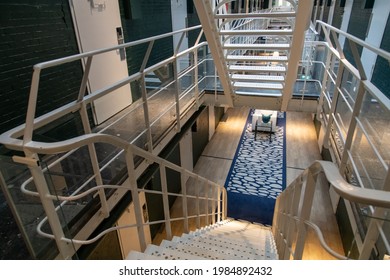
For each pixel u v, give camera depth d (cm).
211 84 424
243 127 750
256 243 255
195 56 348
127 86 361
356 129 214
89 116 294
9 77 214
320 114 340
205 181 270
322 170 82
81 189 176
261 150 627
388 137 210
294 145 639
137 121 315
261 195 483
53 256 112
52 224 106
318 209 400
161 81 384
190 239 226
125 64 356
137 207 155
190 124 361
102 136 111
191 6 556
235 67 321
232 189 500
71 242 116
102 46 308
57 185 143
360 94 183
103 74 315
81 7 273
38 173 96
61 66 261
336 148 253
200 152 613
